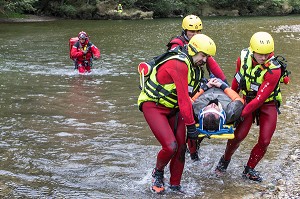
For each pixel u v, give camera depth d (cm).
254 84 448
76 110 741
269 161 520
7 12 3197
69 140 591
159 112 425
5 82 976
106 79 1020
